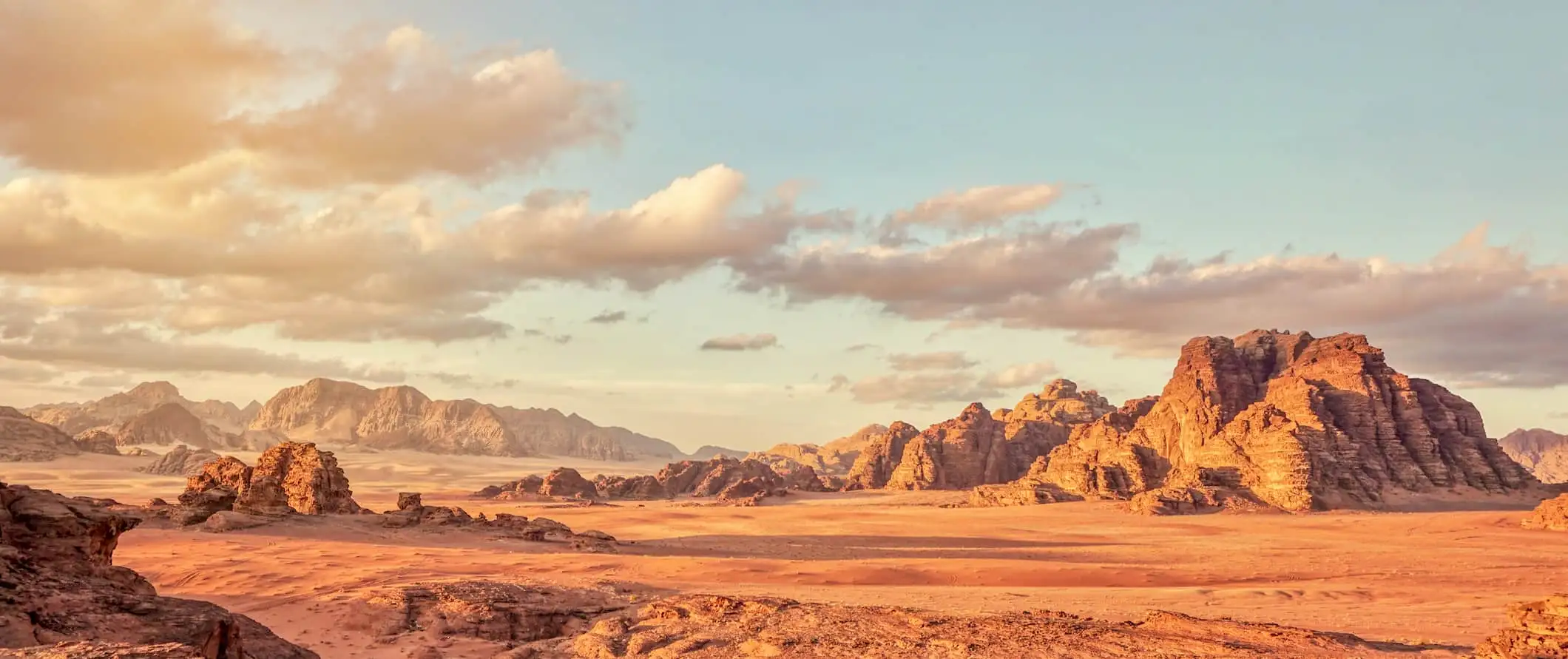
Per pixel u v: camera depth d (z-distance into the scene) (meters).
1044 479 191.62
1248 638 38.66
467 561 65.69
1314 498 147.50
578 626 43.69
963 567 72.12
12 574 25.27
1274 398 175.38
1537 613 31.52
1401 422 169.25
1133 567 74.56
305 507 93.81
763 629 40.69
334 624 40.91
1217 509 149.25
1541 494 157.62
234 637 26.38
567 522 140.25
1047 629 40.22
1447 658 35.19
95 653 19.56
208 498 87.94
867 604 51.09
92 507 30.14
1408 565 79.88
